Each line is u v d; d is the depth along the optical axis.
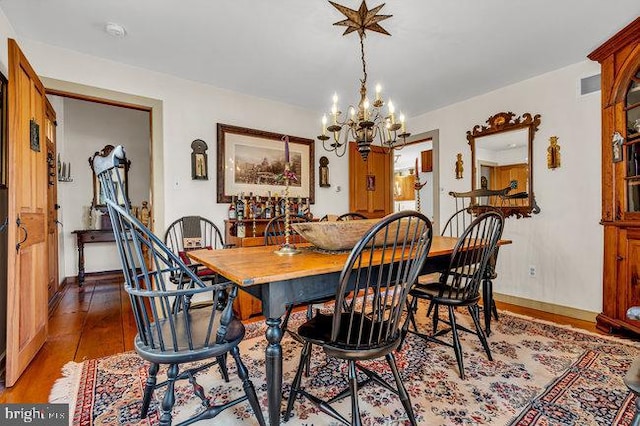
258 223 3.47
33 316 2.01
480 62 2.81
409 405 1.30
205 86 3.27
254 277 1.14
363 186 4.51
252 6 2.04
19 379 1.76
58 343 2.26
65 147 4.25
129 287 1.17
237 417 1.44
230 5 2.03
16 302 1.73
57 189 3.80
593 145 2.74
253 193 3.56
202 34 2.36
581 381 1.70
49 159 3.23
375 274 1.61
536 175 3.12
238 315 2.80
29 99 1.96
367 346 1.23
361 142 2.01
